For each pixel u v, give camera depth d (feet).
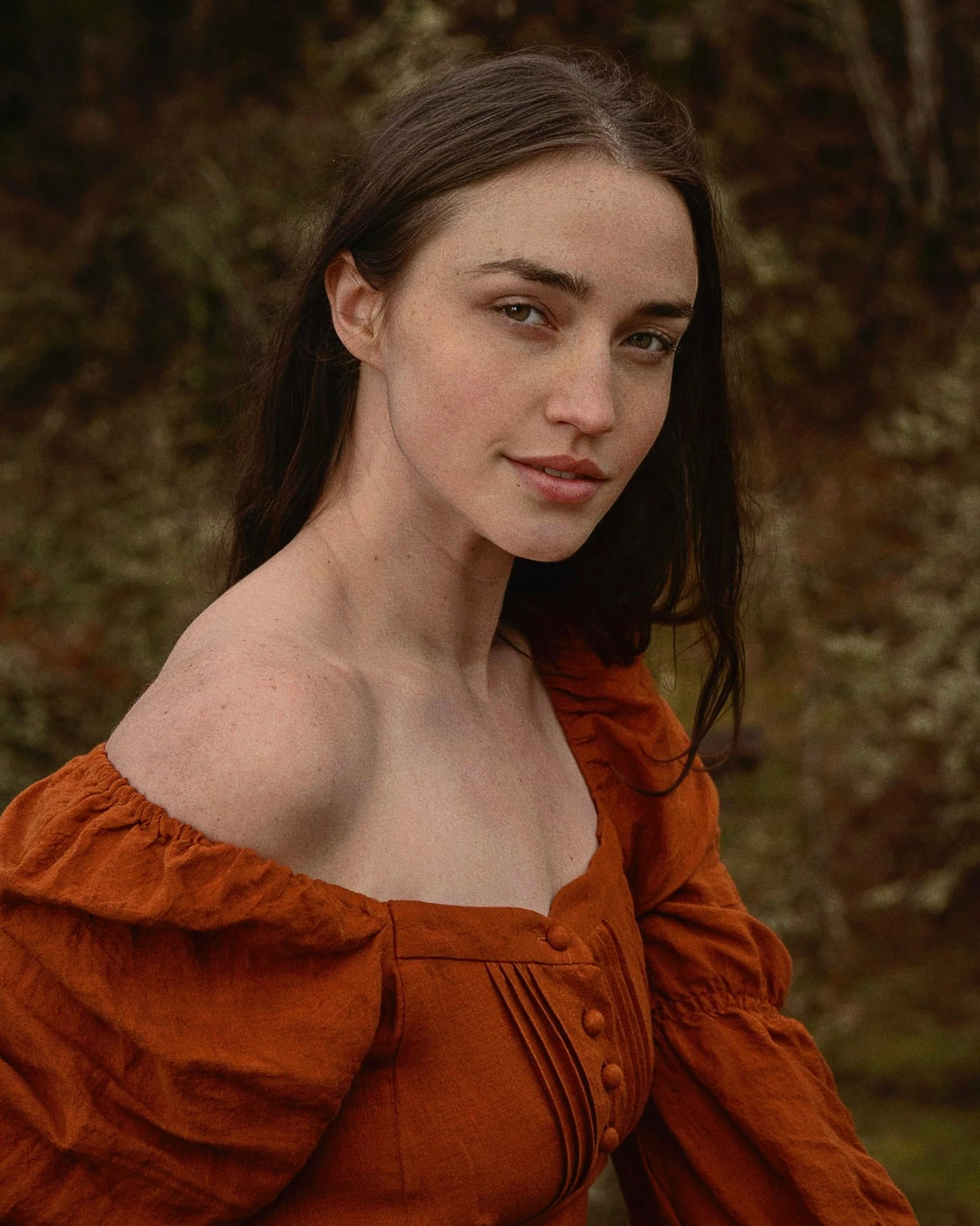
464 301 2.91
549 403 2.90
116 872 2.70
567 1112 3.02
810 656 12.30
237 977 2.73
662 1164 3.91
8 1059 2.72
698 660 5.09
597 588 3.91
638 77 3.23
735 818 11.77
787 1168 3.71
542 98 2.94
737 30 13.64
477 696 3.40
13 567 12.00
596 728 3.78
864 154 14.08
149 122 14.10
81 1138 2.63
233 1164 2.73
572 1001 3.10
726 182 12.39
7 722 10.80
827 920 11.21
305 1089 2.70
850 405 13.87
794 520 12.84
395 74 12.36
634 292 2.91
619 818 3.77
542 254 2.85
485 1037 2.95
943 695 11.14
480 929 2.99
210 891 2.66
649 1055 3.45
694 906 3.90
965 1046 9.95
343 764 2.85
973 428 12.38
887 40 14.11
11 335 13.78
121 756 2.83
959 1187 8.52
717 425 3.85
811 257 13.97
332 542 3.17
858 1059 9.95
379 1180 2.87
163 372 13.62
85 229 13.91
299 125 13.09
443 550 3.20
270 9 13.98
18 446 13.25
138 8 14.30
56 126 14.55
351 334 3.17
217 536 5.26
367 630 3.16
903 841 11.70
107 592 11.86
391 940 2.87
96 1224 2.68
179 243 13.04
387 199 3.01
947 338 13.78
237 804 2.70
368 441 3.22
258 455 3.60
